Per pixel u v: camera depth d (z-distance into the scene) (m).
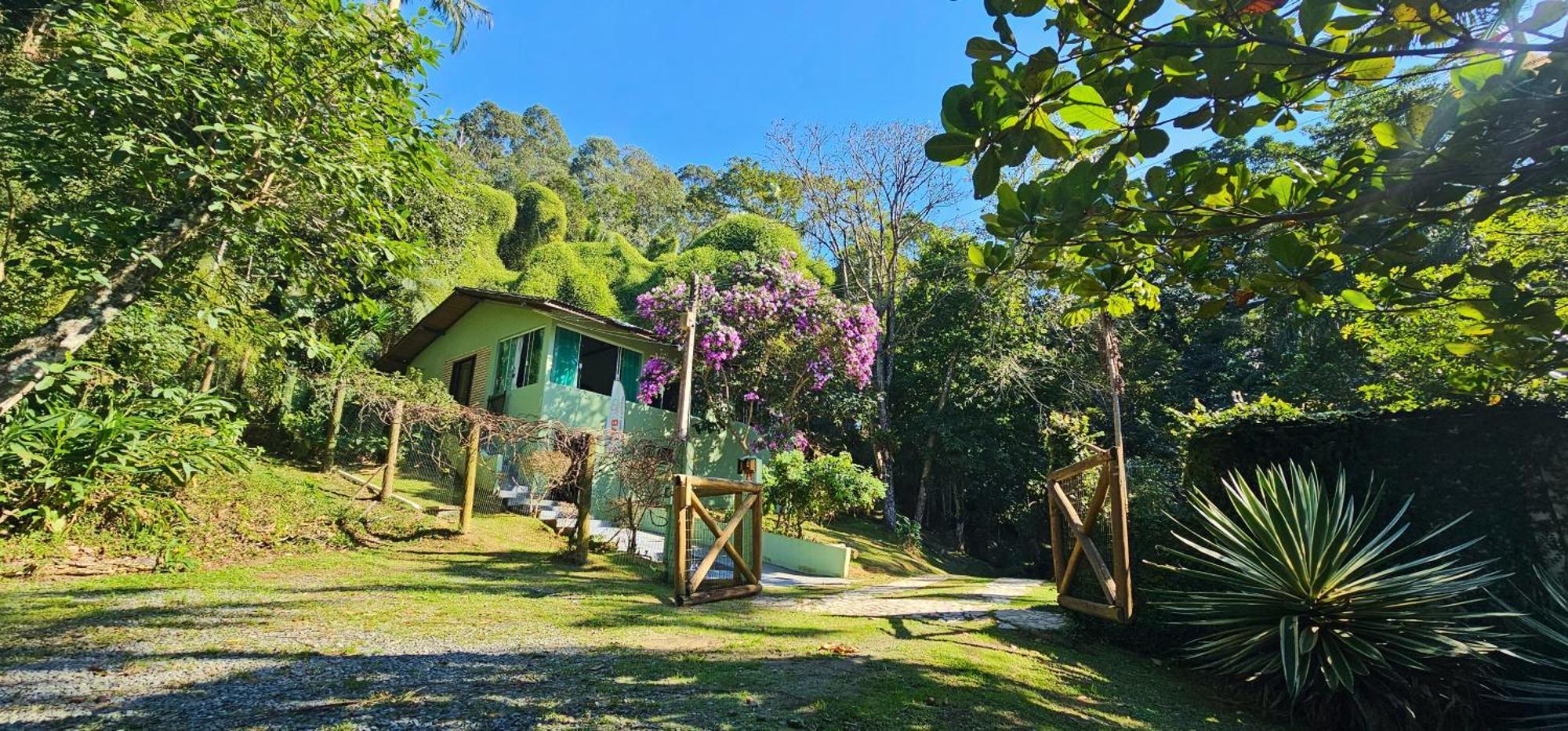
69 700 3.09
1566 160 2.50
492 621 5.31
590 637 4.96
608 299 28.69
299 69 6.57
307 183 6.55
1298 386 16.69
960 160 2.41
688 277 22.28
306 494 9.22
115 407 7.25
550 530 11.01
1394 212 2.76
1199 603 5.59
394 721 2.95
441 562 8.34
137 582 5.75
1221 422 8.34
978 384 19.94
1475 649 4.42
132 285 6.35
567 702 3.30
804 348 16.48
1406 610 4.69
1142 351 21.17
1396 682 4.52
